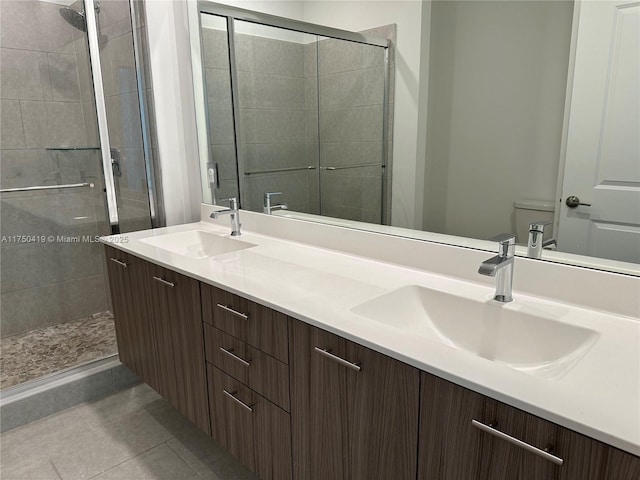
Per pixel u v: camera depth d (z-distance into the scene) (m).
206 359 1.60
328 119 1.79
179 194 2.58
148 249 1.91
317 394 1.19
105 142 2.48
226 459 1.88
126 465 1.85
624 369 0.88
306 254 1.78
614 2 1.08
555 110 1.22
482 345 1.22
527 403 0.77
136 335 2.04
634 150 1.10
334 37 1.71
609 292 1.14
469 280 1.41
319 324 1.12
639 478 0.67
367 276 1.48
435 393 0.91
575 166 1.21
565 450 0.74
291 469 1.35
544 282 1.25
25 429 2.08
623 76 1.09
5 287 2.66
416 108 1.51
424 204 1.55
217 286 1.44
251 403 1.44
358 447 1.12
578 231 1.22
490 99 1.34
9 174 2.58
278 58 1.92
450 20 1.38
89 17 2.32
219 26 2.19
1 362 2.46
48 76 2.51
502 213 1.37
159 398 2.35
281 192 2.06
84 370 2.34
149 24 2.29
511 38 1.27
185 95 2.49
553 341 1.11
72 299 2.88
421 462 0.98
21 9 2.43
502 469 0.84
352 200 1.77
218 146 2.36
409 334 1.04
